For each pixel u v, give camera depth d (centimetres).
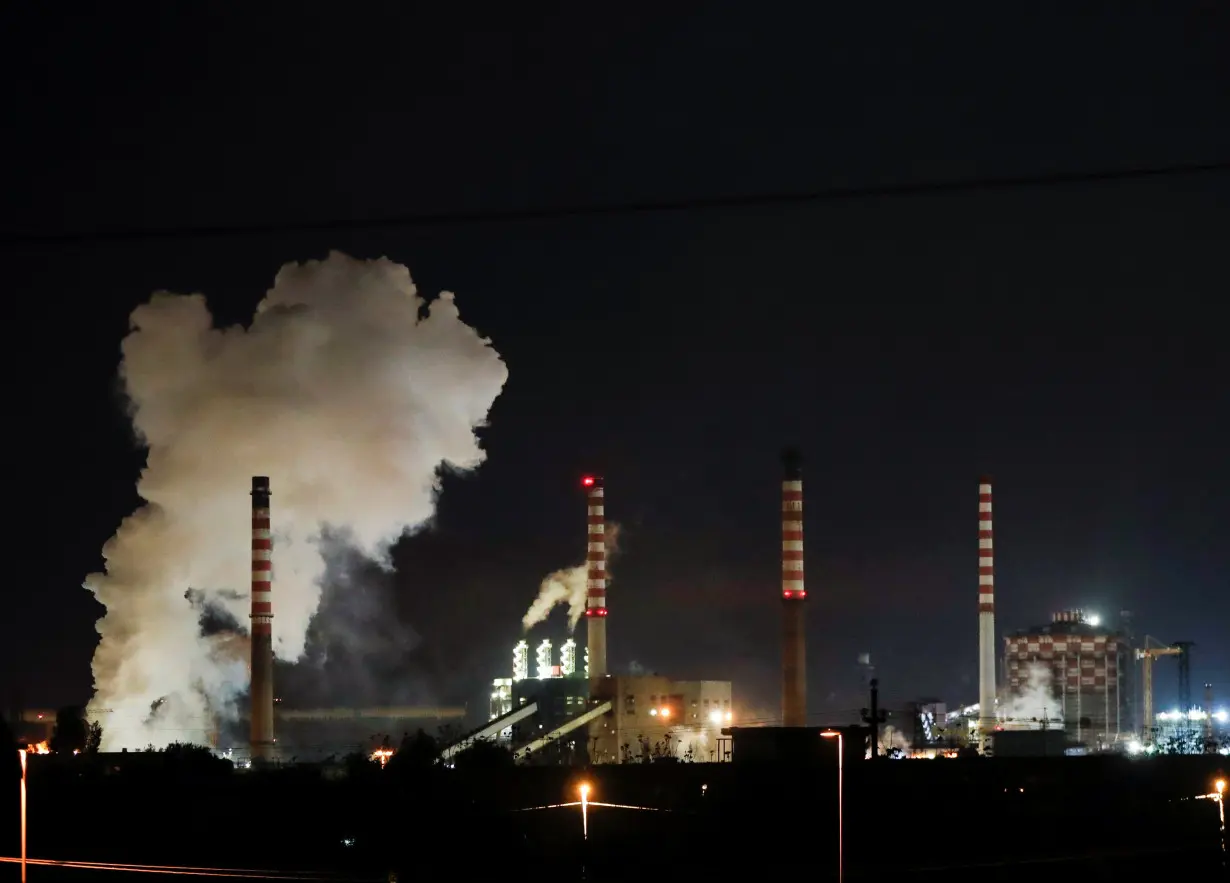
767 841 8812
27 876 7431
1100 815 9712
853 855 8444
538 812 9631
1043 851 8606
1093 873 7812
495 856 8469
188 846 9012
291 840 9188
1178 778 10831
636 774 10400
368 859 8506
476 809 9856
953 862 8206
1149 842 8969
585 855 7950
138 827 9550
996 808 9762
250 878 7525
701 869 7919
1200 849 8488
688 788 10119
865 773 10200
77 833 9388
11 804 7581
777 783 10006
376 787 10231
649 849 8588
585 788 8056
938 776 10325
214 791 10200
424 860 8394
